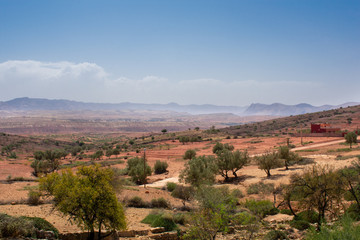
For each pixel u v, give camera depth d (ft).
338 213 56.95
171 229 58.54
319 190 57.62
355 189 59.62
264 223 63.57
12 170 181.78
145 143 496.23
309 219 62.90
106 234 48.11
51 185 53.72
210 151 299.99
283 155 154.71
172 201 99.19
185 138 436.76
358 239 28.35
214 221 43.91
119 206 46.70
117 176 90.33
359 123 475.31
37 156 287.28
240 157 151.84
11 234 36.01
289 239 50.26
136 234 53.06
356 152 177.17
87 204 43.37
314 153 203.82
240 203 87.66
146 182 161.27
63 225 52.31
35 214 60.44
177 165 222.89
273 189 102.78
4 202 74.18
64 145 592.60
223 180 152.25
